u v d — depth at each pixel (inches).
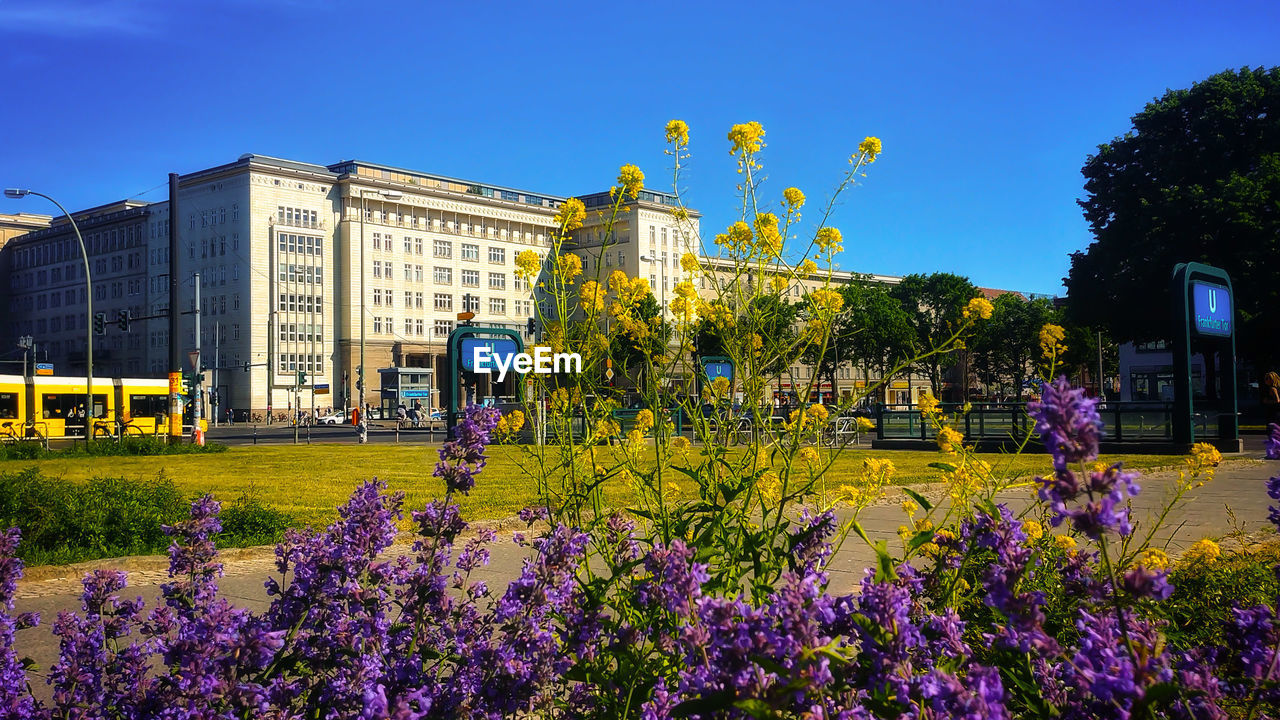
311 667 103.6
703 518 124.3
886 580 76.5
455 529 110.7
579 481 150.2
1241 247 1411.2
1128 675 66.1
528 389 160.9
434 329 3555.6
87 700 104.0
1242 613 87.9
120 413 1692.9
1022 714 86.7
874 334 2738.7
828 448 152.8
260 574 318.3
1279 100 1464.1
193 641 91.1
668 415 153.7
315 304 3312.0
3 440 1392.7
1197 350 994.7
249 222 3191.4
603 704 99.5
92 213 4082.2
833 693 70.5
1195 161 1505.9
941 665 77.6
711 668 69.7
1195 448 154.9
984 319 151.9
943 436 159.9
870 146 172.1
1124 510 60.7
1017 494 348.2
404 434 2001.7
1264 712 90.9
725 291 161.6
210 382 3203.7
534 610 102.1
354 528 109.2
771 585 108.0
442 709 96.5
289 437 1835.6
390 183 3454.7
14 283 4247.0
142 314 3590.1
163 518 388.5
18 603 283.0
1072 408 60.9
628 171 175.5
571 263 169.9
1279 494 85.5
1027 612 76.1
